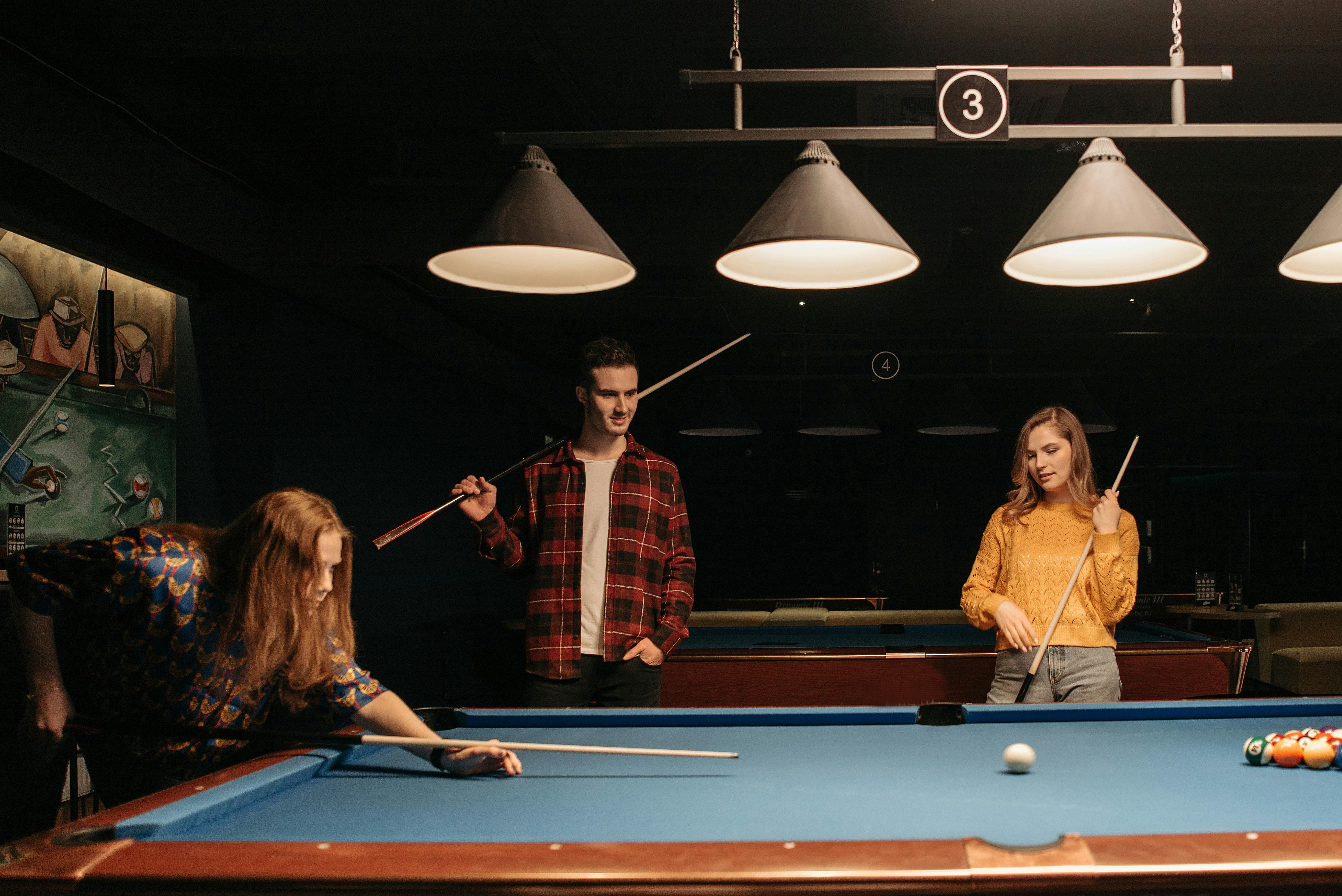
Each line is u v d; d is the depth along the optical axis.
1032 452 2.62
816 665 3.43
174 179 3.88
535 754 1.69
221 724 1.69
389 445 6.23
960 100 2.25
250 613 1.56
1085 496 2.58
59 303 3.96
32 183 3.58
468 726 1.95
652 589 2.60
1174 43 2.43
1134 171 4.41
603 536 2.59
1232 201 4.86
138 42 3.09
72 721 1.59
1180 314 7.09
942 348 8.78
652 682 2.54
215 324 4.86
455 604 7.24
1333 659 6.52
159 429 4.65
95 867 1.01
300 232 4.53
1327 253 2.29
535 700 2.51
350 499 5.69
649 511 2.62
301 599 1.60
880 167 4.62
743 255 2.16
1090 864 1.00
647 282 6.04
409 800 1.37
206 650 1.62
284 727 2.20
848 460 11.80
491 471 8.07
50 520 3.86
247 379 4.84
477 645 7.09
